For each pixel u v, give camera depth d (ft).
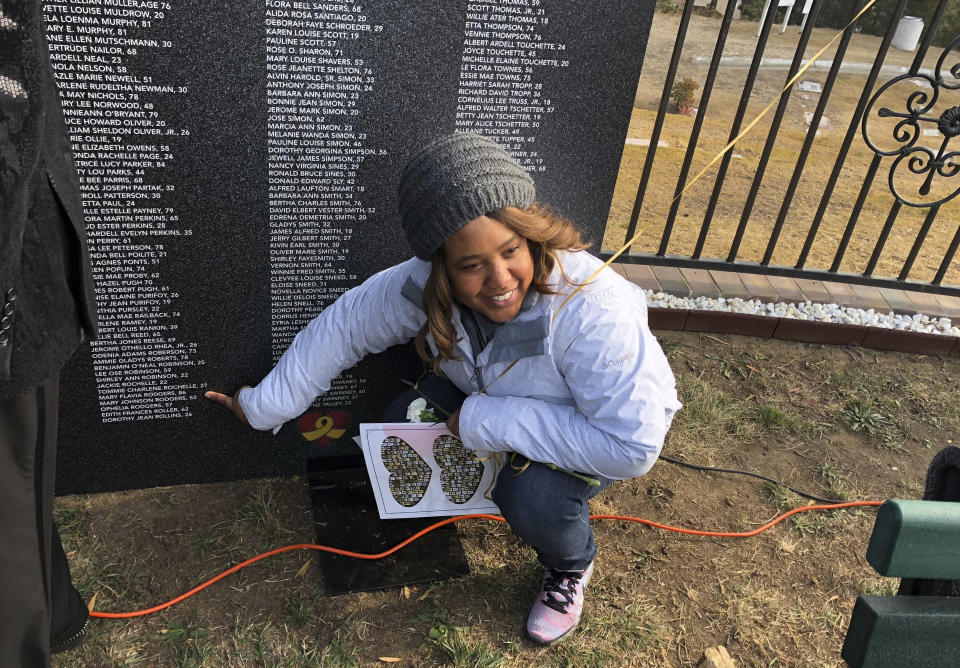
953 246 11.03
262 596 6.36
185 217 6.03
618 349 5.10
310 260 6.55
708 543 7.26
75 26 5.12
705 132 19.20
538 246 4.97
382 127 6.12
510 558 6.90
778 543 7.34
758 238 14.29
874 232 15.11
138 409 6.82
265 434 7.32
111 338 6.41
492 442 5.64
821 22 27.86
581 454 5.38
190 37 5.36
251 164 5.97
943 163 10.03
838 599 6.82
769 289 11.48
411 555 6.81
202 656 5.82
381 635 6.11
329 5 5.52
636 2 6.14
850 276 11.23
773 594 6.81
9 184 3.32
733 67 24.03
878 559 2.89
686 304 10.91
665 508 7.61
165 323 6.47
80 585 6.28
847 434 8.98
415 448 6.35
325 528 6.98
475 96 6.23
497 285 4.80
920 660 2.94
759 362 10.11
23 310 3.70
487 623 6.28
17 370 3.73
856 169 18.11
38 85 3.36
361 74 5.85
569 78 6.35
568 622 6.15
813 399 9.51
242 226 6.22
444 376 6.74
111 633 5.95
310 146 6.02
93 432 6.82
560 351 5.33
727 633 6.41
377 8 5.64
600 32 6.20
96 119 5.47
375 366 7.26
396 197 6.46
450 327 5.34
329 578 6.52
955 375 10.25
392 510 6.46
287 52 5.60
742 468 8.25
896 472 8.43
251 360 6.90
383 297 5.99
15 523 4.09
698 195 15.85
